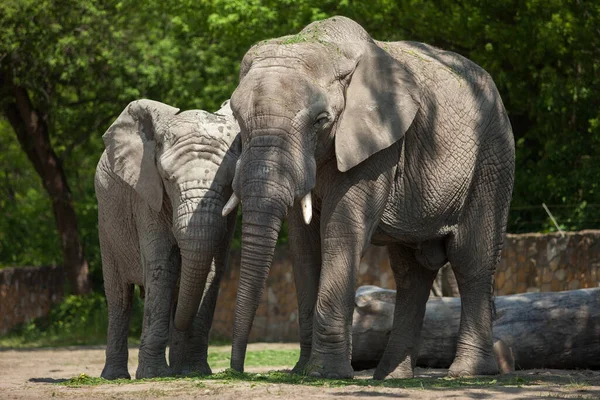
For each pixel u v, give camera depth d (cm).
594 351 1482
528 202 2811
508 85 2830
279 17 2948
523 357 1479
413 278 1340
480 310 1317
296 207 1209
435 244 1305
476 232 1303
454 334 1525
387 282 2669
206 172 1220
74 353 2661
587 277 2192
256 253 1034
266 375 1116
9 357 2472
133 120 1316
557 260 2267
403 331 1338
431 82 1218
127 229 1364
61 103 3606
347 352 1124
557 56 2781
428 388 1012
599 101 2770
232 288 3114
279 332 2964
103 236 1412
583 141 2739
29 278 3709
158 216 1288
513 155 1324
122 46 3509
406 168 1193
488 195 1302
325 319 1120
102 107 3641
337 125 1094
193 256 1198
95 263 4100
